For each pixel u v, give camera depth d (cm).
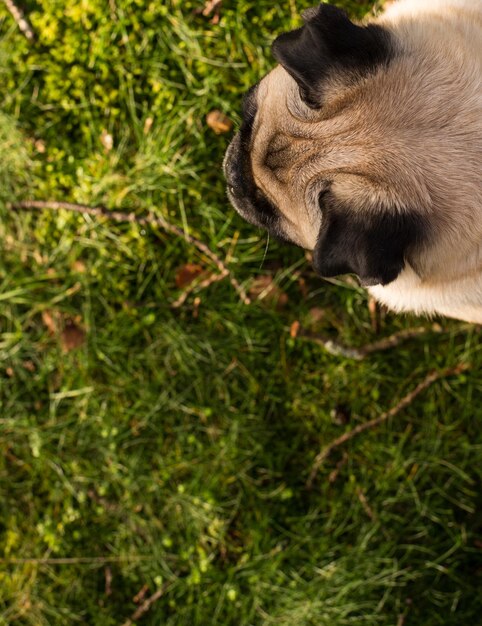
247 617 118
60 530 120
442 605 117
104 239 121
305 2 118
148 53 119
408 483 118
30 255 121
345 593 117
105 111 120
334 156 83
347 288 119
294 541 118
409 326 118
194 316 120
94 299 121
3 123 119
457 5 90
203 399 120
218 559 119
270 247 119
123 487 120
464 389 118
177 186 119
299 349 120
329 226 81
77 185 120
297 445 120
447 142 82
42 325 121
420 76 83
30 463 121
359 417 119
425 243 83
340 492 119
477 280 87
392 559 117
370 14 114
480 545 117
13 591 120
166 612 119
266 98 90
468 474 118
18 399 121
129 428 120
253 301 119
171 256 121
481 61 84
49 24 119
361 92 83
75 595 120
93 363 120
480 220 83
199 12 118
